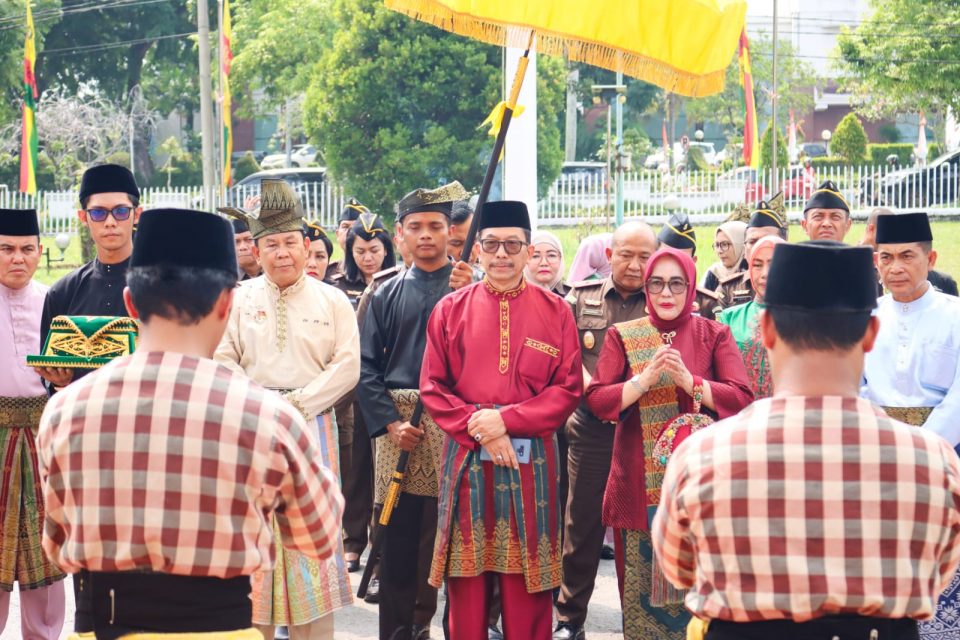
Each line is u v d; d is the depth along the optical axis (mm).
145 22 44500
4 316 6047
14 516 5922
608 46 6094
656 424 5527
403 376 6371
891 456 3076
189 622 3307
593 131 47812
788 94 45156
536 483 5500
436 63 28594
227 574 3287
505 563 5449
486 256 5648
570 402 5547
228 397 3330
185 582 3305
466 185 28953
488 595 5547
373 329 6492
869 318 3195
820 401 3146
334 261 10281
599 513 6570
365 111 28766
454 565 5469
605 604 7398
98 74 44875
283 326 5766
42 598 6078
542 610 5559
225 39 25422
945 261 24625
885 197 28781
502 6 6031
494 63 29469
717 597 3129
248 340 5766
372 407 6348
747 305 6492
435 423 6031
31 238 6113
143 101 43750
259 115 43156
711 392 5398
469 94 28719
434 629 6941
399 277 6559
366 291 7359
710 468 3152
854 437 3092
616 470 5609
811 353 3178
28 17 24734
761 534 3072
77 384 3414
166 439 3266
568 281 8422
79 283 6004
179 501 3254
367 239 9227
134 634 3303
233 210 5848
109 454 3273
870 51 34562
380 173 28750
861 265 3184
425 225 6445
